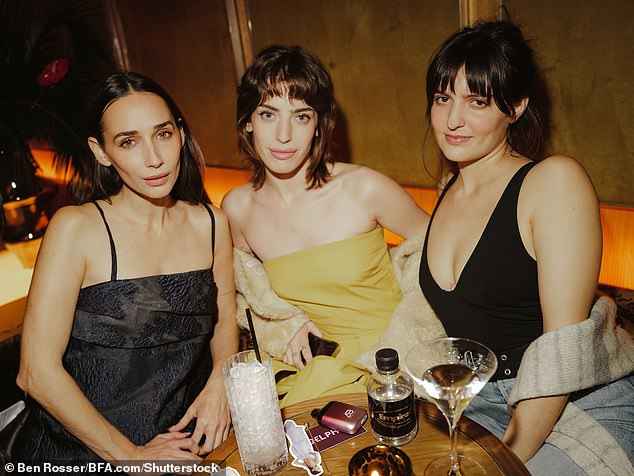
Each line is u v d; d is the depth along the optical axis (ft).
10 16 13.28
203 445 5.71
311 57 6.55
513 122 5.46
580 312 4.85
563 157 5.12
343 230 7.28
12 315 12.01
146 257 5.91
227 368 4.20
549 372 4.66
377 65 11.34
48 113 13.46
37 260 5.58
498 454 4.14
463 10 9.61
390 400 4.26
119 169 5.64
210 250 6.48
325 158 7.24
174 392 6.04
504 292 5.30
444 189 6.27
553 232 4.87
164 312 5.88
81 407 5.33
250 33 13.28
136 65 16.42
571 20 8.82
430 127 6.12
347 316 7.32
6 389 9.18
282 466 4.26
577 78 9.05
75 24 14.17
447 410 3.78
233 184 15.34
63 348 5.51
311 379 6.34
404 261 7.41
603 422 5.03
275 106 6.50
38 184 14.28
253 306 7.16
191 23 14.32
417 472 4.06
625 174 9.11
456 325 5.75
